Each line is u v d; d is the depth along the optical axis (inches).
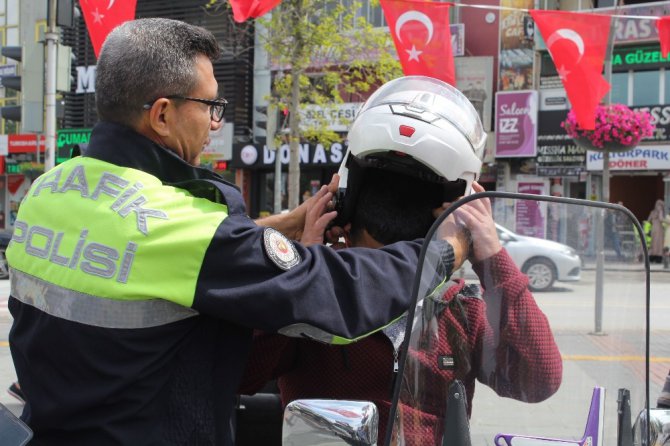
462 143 62.9
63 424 48.2
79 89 832.9
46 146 282.2
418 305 47.8
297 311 47.7
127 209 47.9
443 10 209.8
